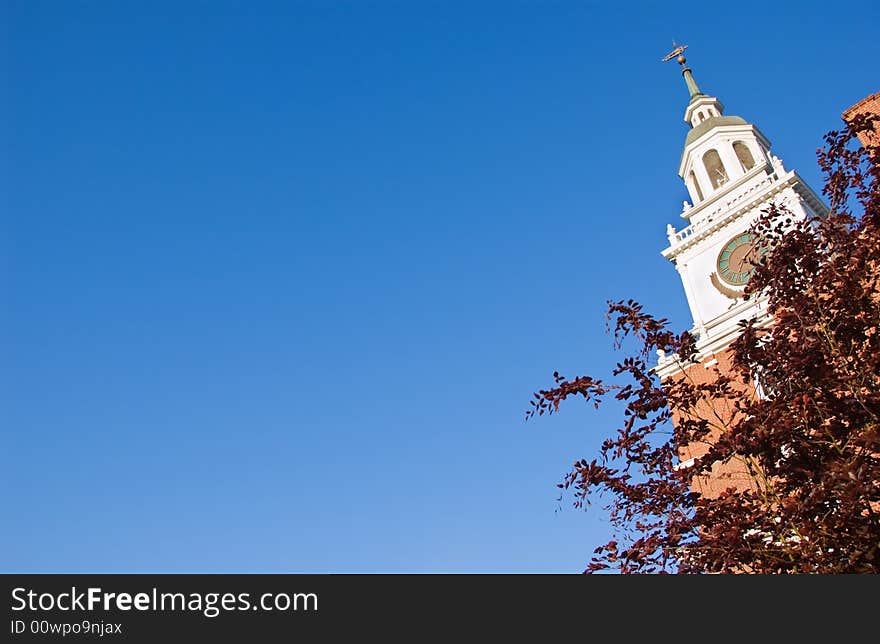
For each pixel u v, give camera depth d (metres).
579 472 13.61
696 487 32.44
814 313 13.19
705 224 46.88
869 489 10.66
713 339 37.12
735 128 55.66
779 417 12.34
